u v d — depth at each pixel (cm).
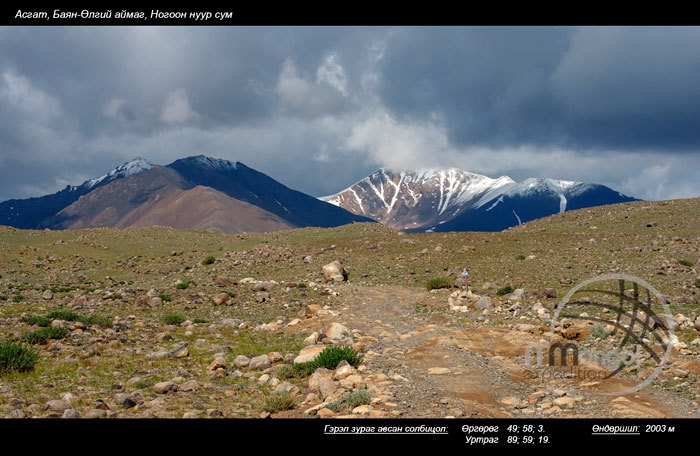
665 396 1277
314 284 4003
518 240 6019
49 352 1719
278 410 1234
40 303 3089
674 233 6066
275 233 8675
